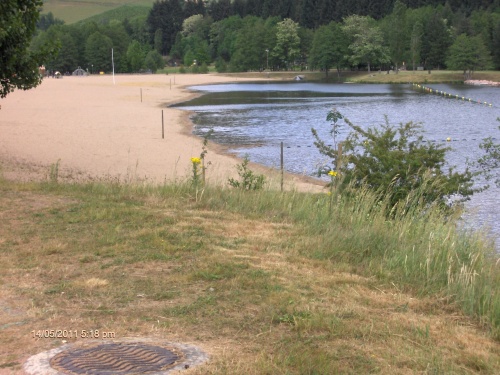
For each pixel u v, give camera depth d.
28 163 22.41
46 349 5.14
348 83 109.81
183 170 22.47
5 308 6.09
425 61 119.75
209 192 12.13
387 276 7.55
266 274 7.25
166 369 4.75
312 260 8.08
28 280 6.93
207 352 5.12
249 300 6.38
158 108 53.06
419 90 84.12
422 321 6.18
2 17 18.56
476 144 29.83
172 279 6.99
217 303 6.27
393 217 10.82
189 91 84.19
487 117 44.12
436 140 31.58
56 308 6.09
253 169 22.80
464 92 77.81
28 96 66.00
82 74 139.50
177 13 187.00
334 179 11.77
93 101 59.81
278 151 28.27
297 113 48.41
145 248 8.27
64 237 8.76
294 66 146.62
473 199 17.12
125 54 153.00
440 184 11.37
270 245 8.69
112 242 8.51
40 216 10.13
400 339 5.59
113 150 27.33
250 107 55.09
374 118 43.84
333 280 7.25
